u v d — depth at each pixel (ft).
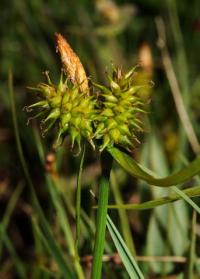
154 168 0.75
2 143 0.98
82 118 0.44
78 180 0.49
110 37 1.09
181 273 0.64
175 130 0.94
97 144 0.46
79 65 0.46
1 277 0.81
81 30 1.09
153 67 1.05
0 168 0.96
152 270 0.70
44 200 0.90
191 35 1.18
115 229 0.50
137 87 0.45
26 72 1.11
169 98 0.99
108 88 0.45
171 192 0.73
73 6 1.21
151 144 0.76
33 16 1.18
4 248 0.87
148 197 0.75
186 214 0.72
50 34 1.15
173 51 1.13
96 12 1.17
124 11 1.16
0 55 1.14
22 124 0.97
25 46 1.13
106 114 0.44
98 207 0.47
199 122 0.97
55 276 0.69
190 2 1.24
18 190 0.79
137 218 0.80
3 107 1.04
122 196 0.86
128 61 1.13
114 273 0.67
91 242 0.65
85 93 0.46
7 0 1.19
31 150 0.94
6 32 1.17
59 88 0.45
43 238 0.64
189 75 1.09
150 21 1.21
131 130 0.45
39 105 0.45
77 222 0.50
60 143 0.45
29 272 0.80
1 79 1.13
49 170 0.67
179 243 0.71
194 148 0.74
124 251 0.50
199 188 0.46
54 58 1.06
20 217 0.92
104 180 0.47
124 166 0.45
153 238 0.71
